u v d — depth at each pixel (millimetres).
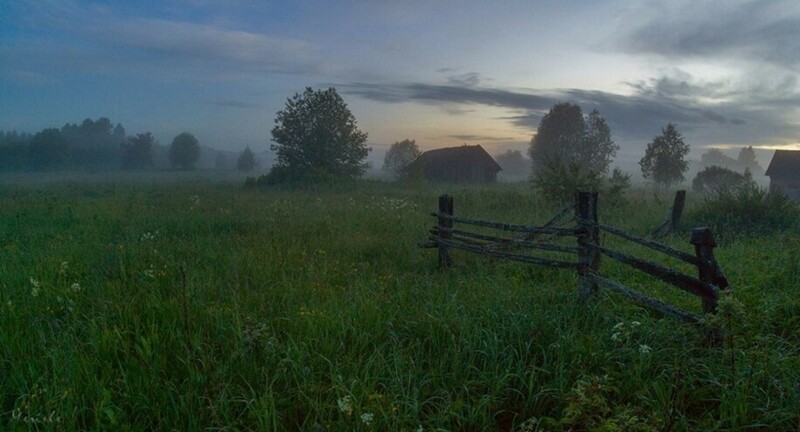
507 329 4730
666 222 11055
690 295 5785
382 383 3842
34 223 12938
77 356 4078
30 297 5699
